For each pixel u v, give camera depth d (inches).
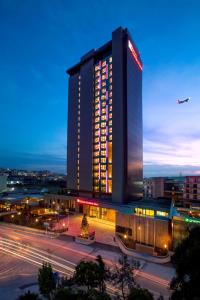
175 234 2108.8
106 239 2507.4
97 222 3294.8
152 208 2368.4
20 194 4886.8
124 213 2513.5
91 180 3907.5
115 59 3627.0
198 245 687.7
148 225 2304.4
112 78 3659.0
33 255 2053.4
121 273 1168.8
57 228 2908.5
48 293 1104.8
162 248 2166.6
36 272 1706.4
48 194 4389.8
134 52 3951.8
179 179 5305.1
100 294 823.7
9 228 2972.4
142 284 1542.8
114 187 3437.5
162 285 1533.0
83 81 4256.9
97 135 3900.1
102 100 3878.0
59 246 2289.6
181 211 2384.4
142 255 2020.2
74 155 4340.6
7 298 1331.2
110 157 3654.0
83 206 3846.0
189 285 662.5
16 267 1798.7
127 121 3513.8
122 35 3629.4
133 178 3678.6
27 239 2513.5
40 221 3275.1
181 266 703.1
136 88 3993.6
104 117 3814.0
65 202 4128.9
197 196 3767.2
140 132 4163.4
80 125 4242.1
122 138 3447.3
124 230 2502.5
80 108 4286.4
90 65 4119.1
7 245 2314.2
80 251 2155.5
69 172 4426.7
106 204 3198.8
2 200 4106.8
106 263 1857.8
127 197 3390.7
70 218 3511.3
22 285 1499.8
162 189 4982.8
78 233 2731.3
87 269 1047.0
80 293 831.7
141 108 4274.1
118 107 3528.5
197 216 2215.8
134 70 3919.8
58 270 1748.3
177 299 682.8
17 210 3946.9
